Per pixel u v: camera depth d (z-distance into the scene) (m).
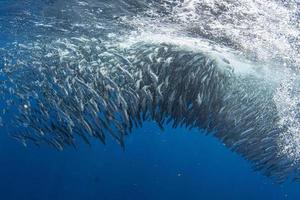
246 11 5.75
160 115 6.14
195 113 6.21
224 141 6.73
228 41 6.10
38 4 6.50
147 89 5.88
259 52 6.17
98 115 5.96
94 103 5.90
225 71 6.12
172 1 5.77
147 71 5.92
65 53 6.21
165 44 6.13
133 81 5.88
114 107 5.93
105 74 5.90
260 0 5.68
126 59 5.93
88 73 5.95
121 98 5.89
